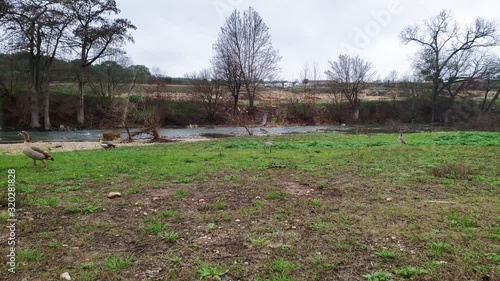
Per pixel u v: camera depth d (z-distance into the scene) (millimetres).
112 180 10055
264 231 5801
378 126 52594
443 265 4465
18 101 44906
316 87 74250
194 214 6773
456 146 17719
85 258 4824
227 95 63031
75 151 19453
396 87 70125
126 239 5512
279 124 56062
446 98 59156
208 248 5133
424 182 9375
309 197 7969
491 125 39344
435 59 56844
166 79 74562
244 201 7684
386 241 5293
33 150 11625
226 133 41469
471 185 8961
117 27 46719
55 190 8789
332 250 5004
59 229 5969
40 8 40281
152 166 12500
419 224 5992
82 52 46312
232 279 4223
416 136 26234
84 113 48781
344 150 17156
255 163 12914
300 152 16531
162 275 4324
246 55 58781
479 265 4438
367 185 9094
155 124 31844
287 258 4758
